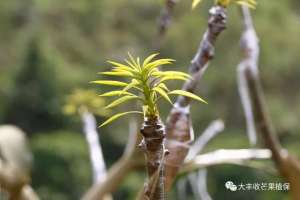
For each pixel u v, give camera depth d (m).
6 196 3.01
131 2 19.95
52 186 15.95
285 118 19.25
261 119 2.71
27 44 18.66
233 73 18.17
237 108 18.23
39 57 18.36
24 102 17.66
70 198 16.02
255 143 2.82
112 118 1.49
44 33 19.12
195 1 1.80
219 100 18.31
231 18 18.16
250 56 2.77
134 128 2.97
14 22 19.92
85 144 16.53
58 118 17.33
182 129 1.93
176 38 17.83
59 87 18.00
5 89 17.83
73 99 3.29
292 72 20.09
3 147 3.00
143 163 3.02
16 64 18.44
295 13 21.36
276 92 19.89
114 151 16.02
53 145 16.28
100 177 3.22
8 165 2.98
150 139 1.50
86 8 19.97
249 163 2.83
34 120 17.59
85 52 19.36
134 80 1.47
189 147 1.94
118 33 19.77
